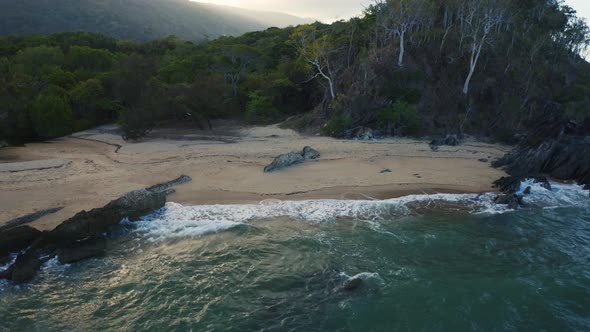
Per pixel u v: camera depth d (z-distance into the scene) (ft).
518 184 92.07
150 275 56.13
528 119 166.09
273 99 210.18
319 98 209.67
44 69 231.50
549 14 266.98
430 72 178.29
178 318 47.65
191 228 69.15
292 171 101.60
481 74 180.14
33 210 71.46
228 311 48.98
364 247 63.98
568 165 104.68
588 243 67.62
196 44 372.99
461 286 54.29
